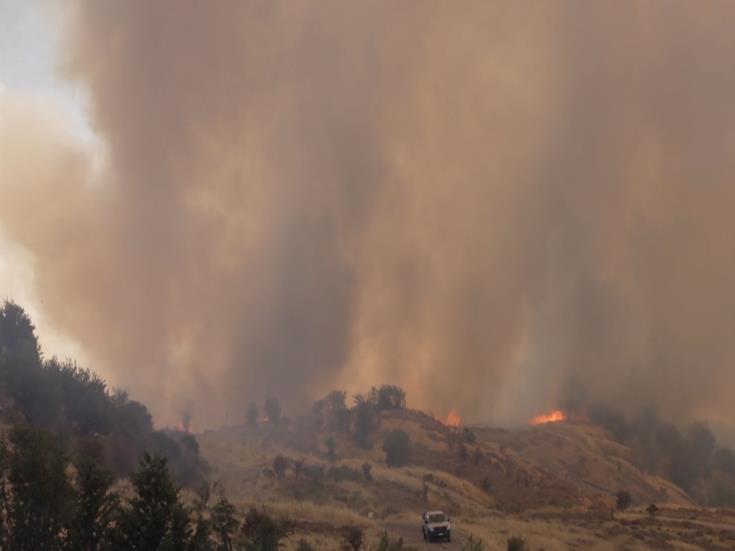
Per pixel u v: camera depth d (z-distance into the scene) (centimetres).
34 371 5281
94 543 1891
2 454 1919
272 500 5388
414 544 3891
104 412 5450
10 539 1839
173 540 1886
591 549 4581
